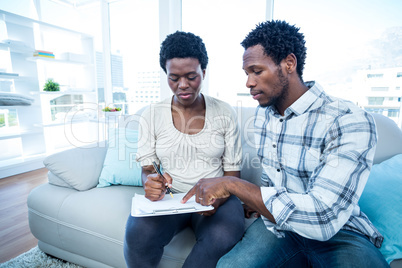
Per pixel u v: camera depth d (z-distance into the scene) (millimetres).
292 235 773
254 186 663
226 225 784
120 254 1014
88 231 1070
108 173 1285
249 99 2158
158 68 2721
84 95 3322
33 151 2848
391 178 882
